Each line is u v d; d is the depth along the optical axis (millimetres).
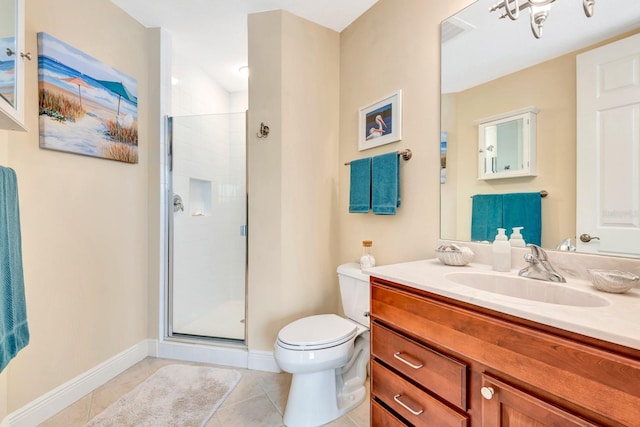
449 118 1472
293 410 1444
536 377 692
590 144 1027
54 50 1483
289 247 1985
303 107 2041
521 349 719
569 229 1080
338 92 2219
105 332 1804
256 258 1983
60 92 1513
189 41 2346
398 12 1732
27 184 1403
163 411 1523
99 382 1743
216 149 2498
